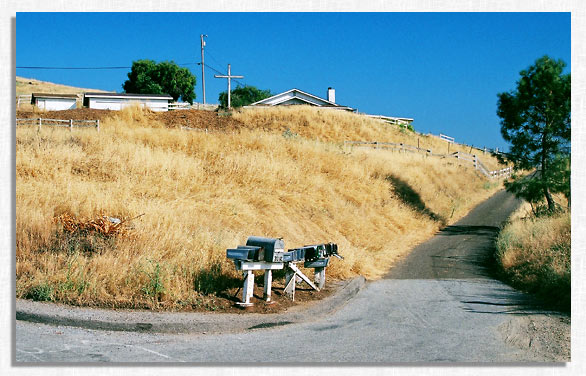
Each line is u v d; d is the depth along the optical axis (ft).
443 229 71.36
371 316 30.37
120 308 26.58
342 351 23.38
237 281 32.53
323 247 34.81
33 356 20.53
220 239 37.47
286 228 49.24
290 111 148.25
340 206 61.26
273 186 60.23
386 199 72.79
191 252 33.68
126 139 69.92
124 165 55.88
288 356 22.40
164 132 76.38
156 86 234.99
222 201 50.39
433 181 97.14
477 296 36.60
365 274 42.57
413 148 135.64
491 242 61.31
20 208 35.09
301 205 56.80
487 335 26.55
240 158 65.77
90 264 29.63
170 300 28.09
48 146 57.21
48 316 24.34
